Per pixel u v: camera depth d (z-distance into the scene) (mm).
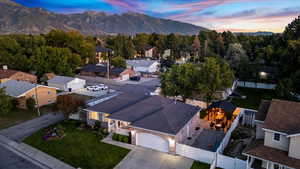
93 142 21328
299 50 36125
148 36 126562
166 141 19219
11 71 45312
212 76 30562
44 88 34219
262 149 16094
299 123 15789
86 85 49562
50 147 20422
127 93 31953
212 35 99938
